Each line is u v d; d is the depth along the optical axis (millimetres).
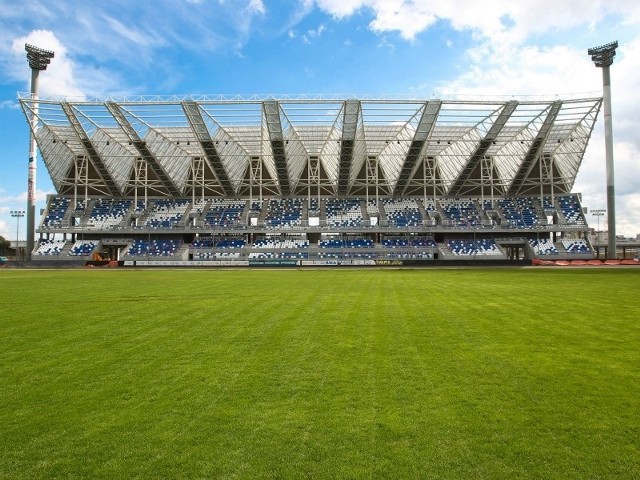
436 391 7320
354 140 55781
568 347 10227
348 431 5852
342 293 22141
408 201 74000
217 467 4988
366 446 5445
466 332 11953
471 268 53969
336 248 68750
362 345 10500
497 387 7492
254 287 26094
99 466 5039
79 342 11055
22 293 22906
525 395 7105
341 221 70938
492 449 5352
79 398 7129
